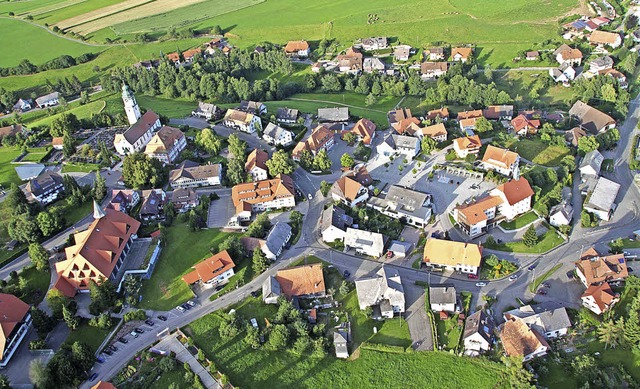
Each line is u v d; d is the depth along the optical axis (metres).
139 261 164.00
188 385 126.69
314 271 153.25
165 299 152.50
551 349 133.25
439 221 179.62
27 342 139.62
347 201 188.25
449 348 134.62
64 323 145.00
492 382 125.75
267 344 136.25
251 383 127.69
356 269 161.75
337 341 135.38
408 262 163.62
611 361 129.38
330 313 146.62
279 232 171.88
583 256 157.12
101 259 155.62
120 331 142.38
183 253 169.62
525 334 132.25
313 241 174.62
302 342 134.50
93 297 144.75
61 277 153.25
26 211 185.12
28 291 155.25
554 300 147.12
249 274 160.25
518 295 149.12
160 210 190.25
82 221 187.50
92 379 128.62
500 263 157.88
